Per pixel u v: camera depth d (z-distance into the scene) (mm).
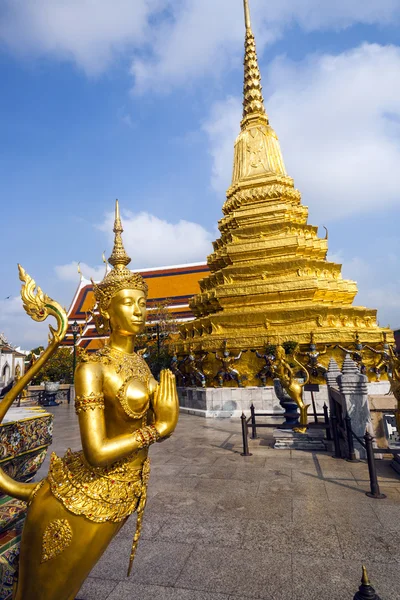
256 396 21094
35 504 2951
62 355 39188
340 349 22250
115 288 3311
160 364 31516
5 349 41906
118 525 3020
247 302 25531
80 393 2861
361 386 11352
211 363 23625
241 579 4922
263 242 27031
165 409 3086
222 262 29078
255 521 6758
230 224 30172
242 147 32812
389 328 24812
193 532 6359
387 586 4719
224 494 8227
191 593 4633
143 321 3387
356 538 6027
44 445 5352
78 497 2818
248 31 37094
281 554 5566
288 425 13156
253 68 35750
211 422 18969
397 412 9609
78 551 2824
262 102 35188
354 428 11258
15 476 4797
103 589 4734
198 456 11781
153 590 4711
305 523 6621
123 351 3355
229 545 5871
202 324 26234
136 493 3070
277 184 30047
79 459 3031
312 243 27516
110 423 3062
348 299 27016
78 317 56094
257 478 9328
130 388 3037
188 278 58625
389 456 11062
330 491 8266
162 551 5719
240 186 30938
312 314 23266
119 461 2979
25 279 3332
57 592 2885
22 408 6074
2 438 4367
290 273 25953
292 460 11031
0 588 3730
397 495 7965
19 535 4141
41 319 3264
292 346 20984
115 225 4039
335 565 5230
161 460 11336
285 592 4625
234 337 23328
